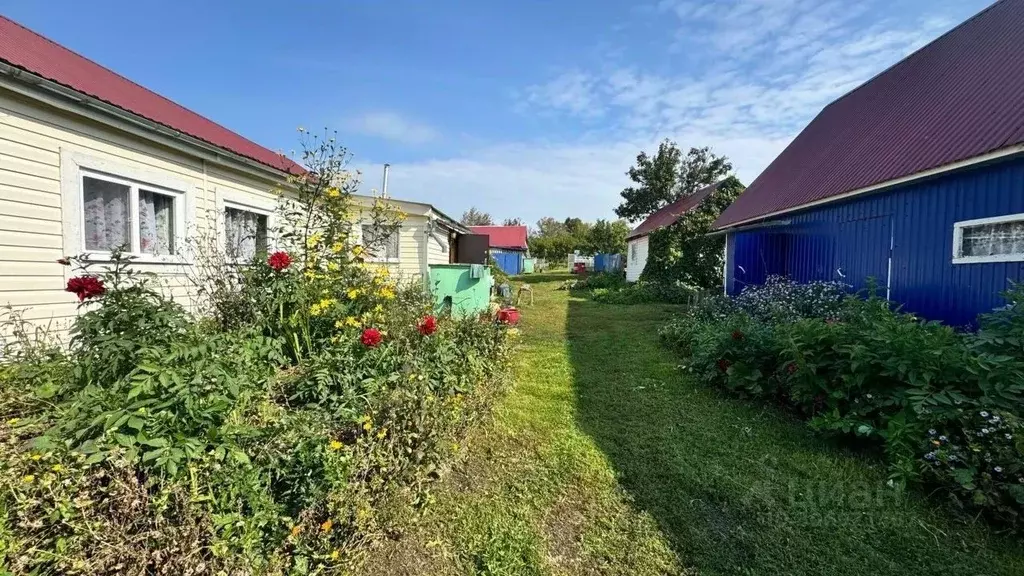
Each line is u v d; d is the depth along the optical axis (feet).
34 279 14.03
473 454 10.78
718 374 16.52
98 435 5.91
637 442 11.80
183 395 6.49
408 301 16.87
